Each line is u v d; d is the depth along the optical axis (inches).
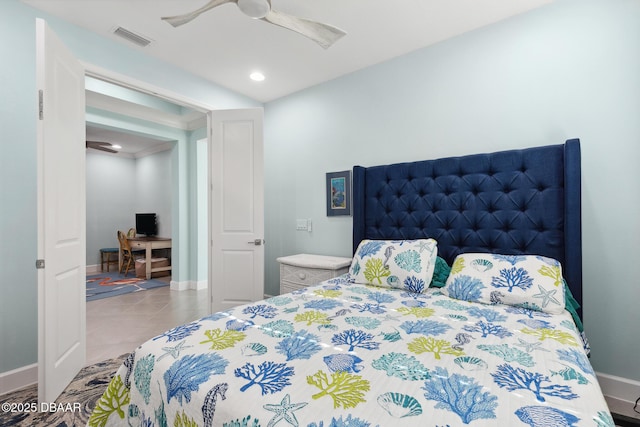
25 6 80.9
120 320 130.6
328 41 76.6
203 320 55.5
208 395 34.1
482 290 67.5
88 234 251.1
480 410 29.6
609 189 73.2
